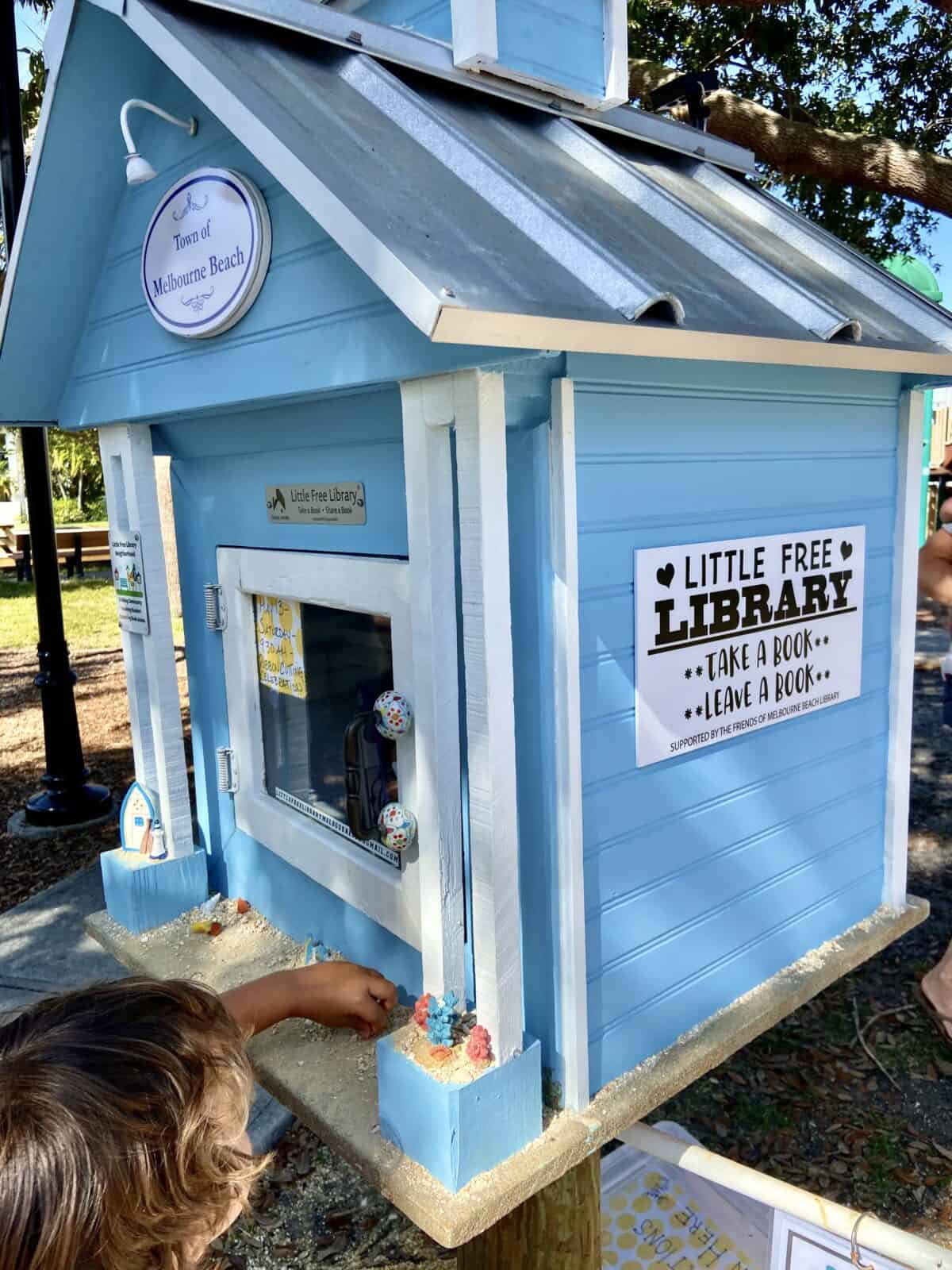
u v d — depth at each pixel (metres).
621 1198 1.83
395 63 1.48
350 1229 2.42
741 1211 1.79
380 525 1.53
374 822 1.58
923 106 5.84
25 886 4.28
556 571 1.28
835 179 4.43
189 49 1.26
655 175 1.79
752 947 1.73
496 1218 1.19
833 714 1.87
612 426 1.34
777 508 1.66
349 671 1.67
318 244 1.30
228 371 1.54
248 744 1.98
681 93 2.20
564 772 1.31
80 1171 0.63
